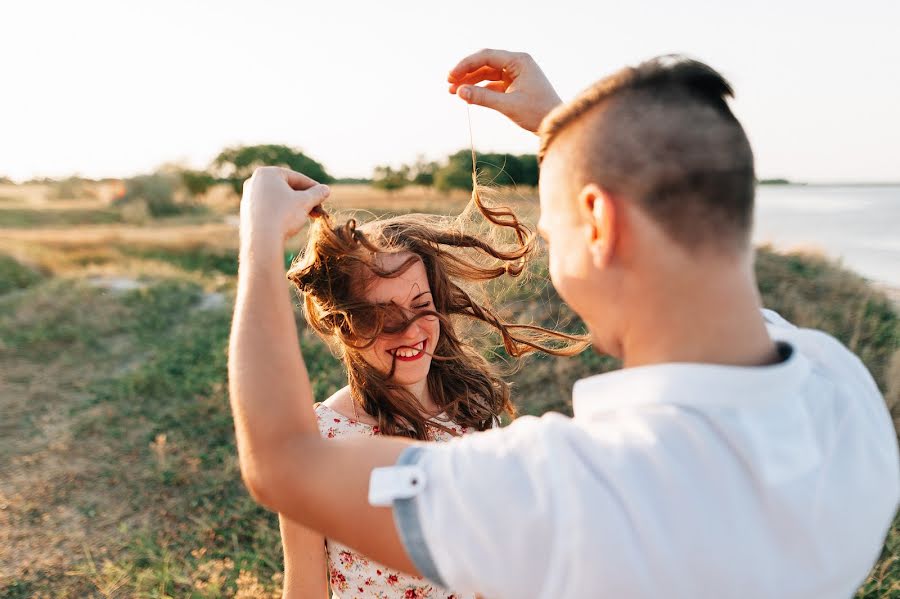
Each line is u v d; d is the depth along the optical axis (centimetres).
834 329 734
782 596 68
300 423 81
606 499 68
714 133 72
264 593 358
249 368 82
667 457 69
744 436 69
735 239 74
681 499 67
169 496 473
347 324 167
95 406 625
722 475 68
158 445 532
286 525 158
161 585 371
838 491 73
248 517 443
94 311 945
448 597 165
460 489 72
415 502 73
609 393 77
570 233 82
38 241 1834
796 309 797
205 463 511
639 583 65
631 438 71
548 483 69
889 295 970
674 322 76
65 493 480
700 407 71
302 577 157
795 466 71
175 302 999
